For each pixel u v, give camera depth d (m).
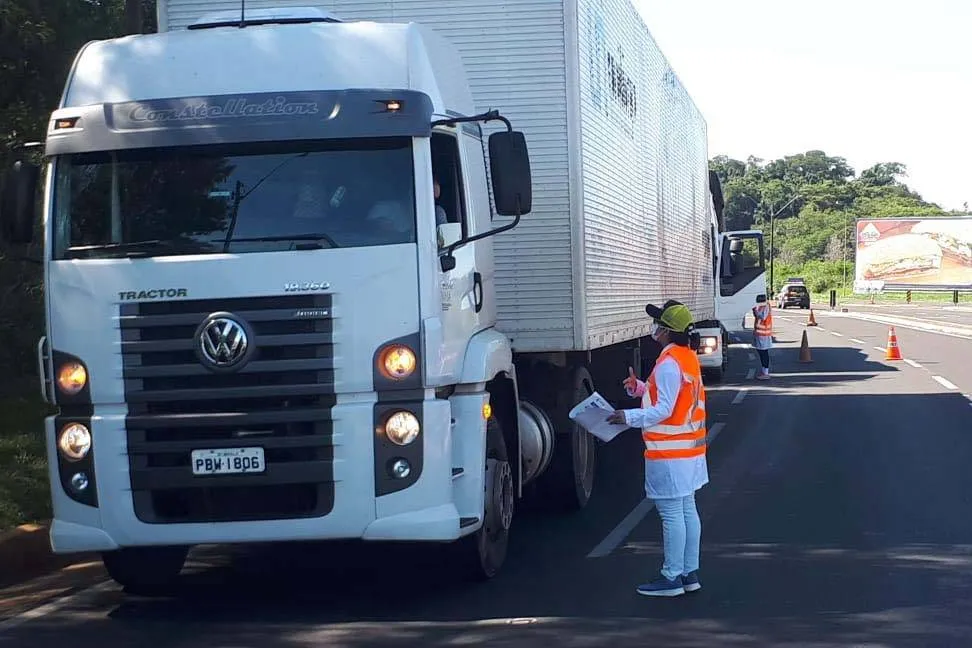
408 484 6.86
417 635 6.88
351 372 6.80
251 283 6.79
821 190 138.38
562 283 9.83
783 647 6.50
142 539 6.91
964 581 7.94
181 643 6.85
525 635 6.81
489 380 7.88
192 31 7.53
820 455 13.72
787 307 74.88
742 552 8.90
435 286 6.95
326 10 9.82
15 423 13.65
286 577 8.50
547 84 9.77
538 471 9.63
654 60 14.59
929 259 86.25
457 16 9.80
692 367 7.63
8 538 8.78
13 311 16.05
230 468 6.82
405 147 7.00
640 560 8.71
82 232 7.07
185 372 6.79
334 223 6.92
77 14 13.99
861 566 8.40
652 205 14.38
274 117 6.98
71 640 6.97
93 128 7.10
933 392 20.86
